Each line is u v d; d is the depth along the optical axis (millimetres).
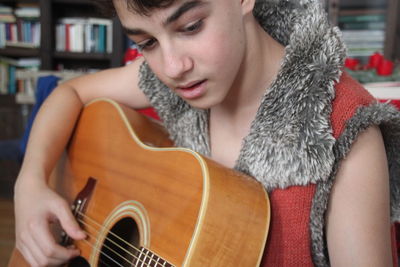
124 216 760
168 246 627
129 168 801
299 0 690
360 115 574
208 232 590
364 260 562
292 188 620
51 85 1851
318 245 623
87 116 973
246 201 622
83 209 861
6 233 2201
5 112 3467
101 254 795
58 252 806
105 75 994
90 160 915
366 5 3354
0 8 3508
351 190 578
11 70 3525
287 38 713
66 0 3510
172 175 688
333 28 647
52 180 986
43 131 929
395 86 1150
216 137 770
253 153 652
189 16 537
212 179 621
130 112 938
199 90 599
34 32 3531
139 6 529
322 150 578
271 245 647
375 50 3229
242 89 684
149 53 610
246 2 599
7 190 2977
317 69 608
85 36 3549
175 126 839
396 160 649
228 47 572
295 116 612
